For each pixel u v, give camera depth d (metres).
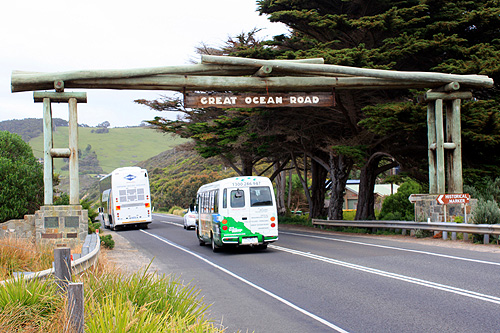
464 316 7.59
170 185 88.81
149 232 33.34
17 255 11.18
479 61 22.66
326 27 25.81
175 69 17.56
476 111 22.20
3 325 5.02
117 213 36.34
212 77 17.92
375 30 24.95
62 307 5.18
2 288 5.69
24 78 16.39
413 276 11.25
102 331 4.88
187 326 5.57
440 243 18.05
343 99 25.81
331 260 14.71
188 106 18.00
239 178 18.70
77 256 10.19
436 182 20.81
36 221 16.39
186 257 17.36
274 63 17.97
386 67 23.16
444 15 25.92
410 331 6.95
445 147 20.28
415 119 22.67
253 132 32.75
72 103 16.81
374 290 9.95
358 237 23.00
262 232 18.45
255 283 11.45
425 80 19.44
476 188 24.34
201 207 22.30
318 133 32.44
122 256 17.77
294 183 62.28
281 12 25.70
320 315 8.16
